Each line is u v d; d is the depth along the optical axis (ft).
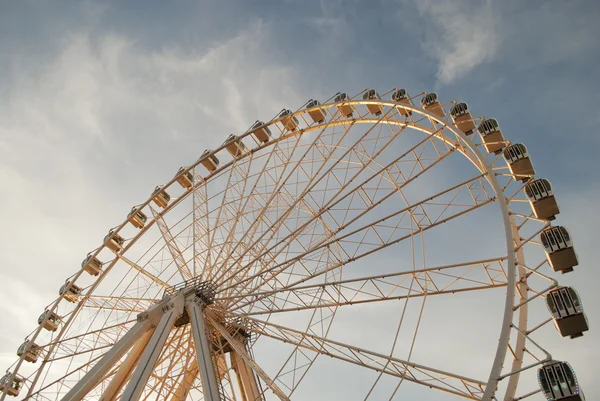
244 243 98.27
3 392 96.43
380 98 106.42
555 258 73.41
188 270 101.30
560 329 66.64
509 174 83.25
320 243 92.17
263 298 87.30
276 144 110.63
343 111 112.88
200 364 80.33
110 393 82.53
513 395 64.13
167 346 91.66
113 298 103.24
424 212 81.87
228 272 97.50
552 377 58.90
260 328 87.40
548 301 67.82
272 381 75.46
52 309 106.73
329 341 75.77
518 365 67.26
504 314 63.87
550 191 78.64
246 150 116.88
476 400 61.52
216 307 92.43
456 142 90.33
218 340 92.17
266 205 100.27
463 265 72.49
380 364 70.69
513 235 78.33
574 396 57.36
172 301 89.97
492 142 93.81
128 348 84.38
